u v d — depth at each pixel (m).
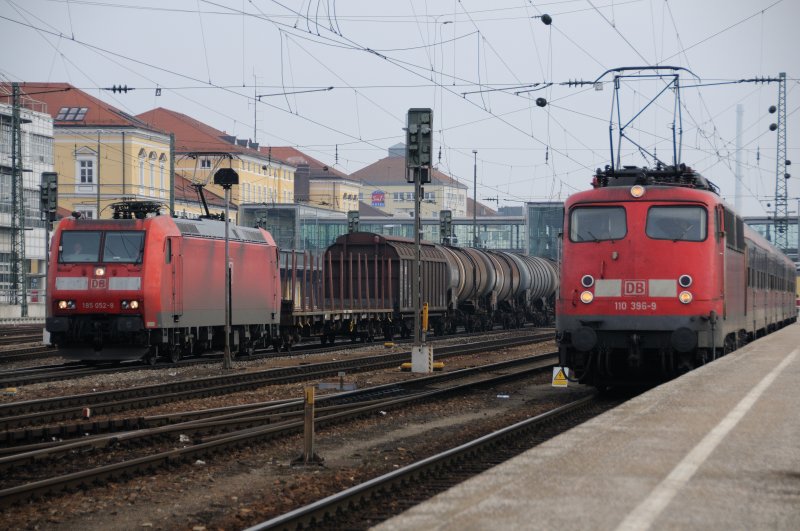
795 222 131.50
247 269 46.97
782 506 9.95
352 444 21.30
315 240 141.88
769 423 15.28
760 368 24.75
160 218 40.31
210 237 43.56
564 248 28.30
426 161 37.94
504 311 81.56
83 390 30.91
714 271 27.39
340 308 57.75
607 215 27.97
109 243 39.19
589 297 27.75
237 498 15.85
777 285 52.53
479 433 22.59
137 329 38.62
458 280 69.00
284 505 15.16
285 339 51.97
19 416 23.36
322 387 31.64
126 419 22.47
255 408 25.91
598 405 27.92
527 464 11.95
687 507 9.87
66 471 17.58
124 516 14.62
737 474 11.45
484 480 11.03
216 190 143.12
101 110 125.94
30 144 109.12
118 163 123.44
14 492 14.95
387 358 44.53
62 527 13.98
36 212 110.69
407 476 16.44
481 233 151.50
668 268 27.25
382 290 60.81
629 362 27.34
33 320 81.75
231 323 45.09
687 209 27.55
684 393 19.34
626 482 10.94
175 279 40.56
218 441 19.55
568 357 28.19
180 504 15.42
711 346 27.20
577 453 12.66
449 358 47.03
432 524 9.12
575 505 9.85
